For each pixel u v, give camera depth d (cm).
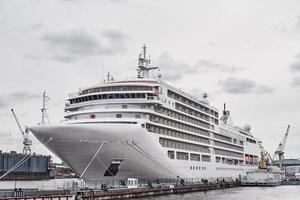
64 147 6344
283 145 19738
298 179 14438
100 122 6575
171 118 7681
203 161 9438
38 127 6206
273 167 15925
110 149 6406
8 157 16638
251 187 11612
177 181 7975
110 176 6981
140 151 6669
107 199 5956
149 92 6912
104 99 7044
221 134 10819
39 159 18262
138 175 7175
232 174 11850
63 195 5256
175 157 7819
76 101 7362
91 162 6612
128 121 6594
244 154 13238
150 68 8850
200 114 9475
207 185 9312
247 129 14775
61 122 6738
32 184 13762
